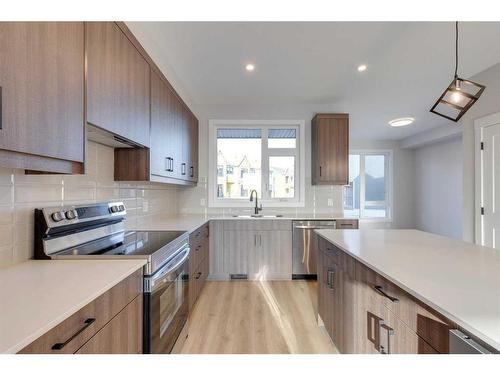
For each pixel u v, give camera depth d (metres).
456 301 0.83
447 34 2.16
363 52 2.44
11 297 0.85
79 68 1.20
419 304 0.98
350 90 3.34
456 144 5.05
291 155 4.12
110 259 1.31
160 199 3.29
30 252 1.30
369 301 1.39
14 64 0.87
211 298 2.94
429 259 1.34
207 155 4.00
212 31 2.10
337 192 4.06
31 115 0.94
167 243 1.66
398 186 6.13
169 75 2.72
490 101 2.80
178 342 1.83
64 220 1.44
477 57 2.54
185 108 3.10
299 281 3.52
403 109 4.02
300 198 4.05
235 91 3.38
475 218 3.01
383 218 6.12
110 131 1.46
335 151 3.79
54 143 1.04
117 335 1.07
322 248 2.23
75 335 0.81
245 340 2.12
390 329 1.19
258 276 3.57
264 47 2.35
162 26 2.03
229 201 4.08
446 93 1.62
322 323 2.33
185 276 2.06
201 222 2.87
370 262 1.29
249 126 4.08
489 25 2.01
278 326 2.34
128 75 1.68
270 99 3.67
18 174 1.24
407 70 2.78
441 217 5.38
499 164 2.75
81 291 0.91
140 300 1.29
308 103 3.81
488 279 1.03
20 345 0.61
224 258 3.56
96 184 1.91
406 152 6.14
